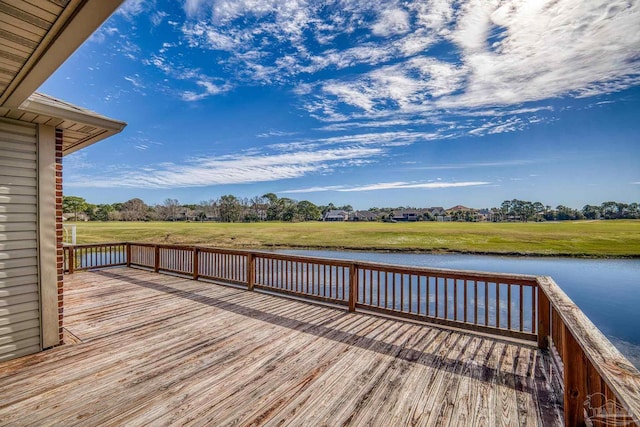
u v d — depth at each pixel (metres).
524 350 3.50
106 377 2.92
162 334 4.05
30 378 2.90
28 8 1.49
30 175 3.51
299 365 3.17
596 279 17.56
